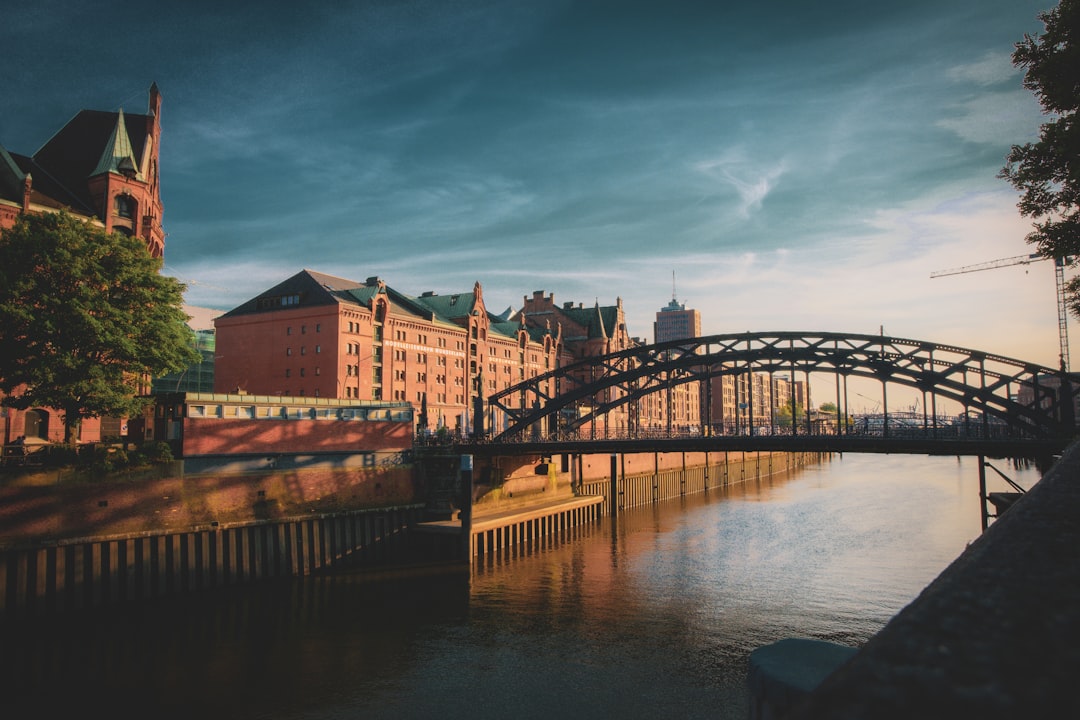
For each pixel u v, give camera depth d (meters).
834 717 1.85
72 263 34.81
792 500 77.75
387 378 80.38
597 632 31.02
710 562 44.66
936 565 42.34
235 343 82.69
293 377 77.94
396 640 30.05
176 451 39.69
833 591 36.97
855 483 97.62
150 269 38.25
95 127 57.12
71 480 33.75
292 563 41.88
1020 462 130.50
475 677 26.05
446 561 46.16
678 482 87.44
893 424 41.31
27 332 33.84
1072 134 18.41
